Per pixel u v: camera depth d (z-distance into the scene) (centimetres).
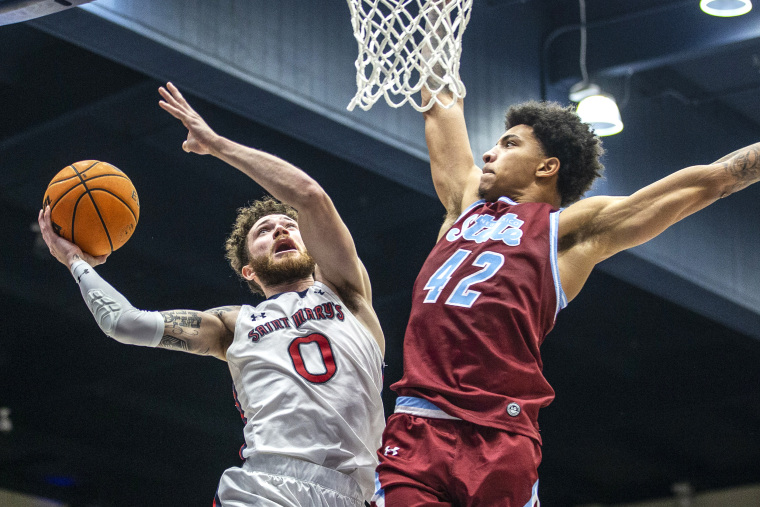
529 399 238
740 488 1195
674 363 998
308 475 265
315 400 273
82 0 329
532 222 258
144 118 662
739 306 770
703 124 786
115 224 296
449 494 229
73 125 663
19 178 688
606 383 1036
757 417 1091
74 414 1000
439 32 337
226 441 1071
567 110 285
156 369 912
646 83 746
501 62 659
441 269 261
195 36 513
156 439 1066
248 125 693
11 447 1038
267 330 286
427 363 244
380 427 287
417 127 613
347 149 603
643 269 720
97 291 286
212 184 741
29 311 845
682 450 1167
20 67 623
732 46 656
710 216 772
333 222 287
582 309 910
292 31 561
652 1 682
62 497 1120
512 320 242
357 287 301
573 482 1234
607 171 687
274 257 306
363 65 316
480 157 613
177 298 841
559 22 706
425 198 759
